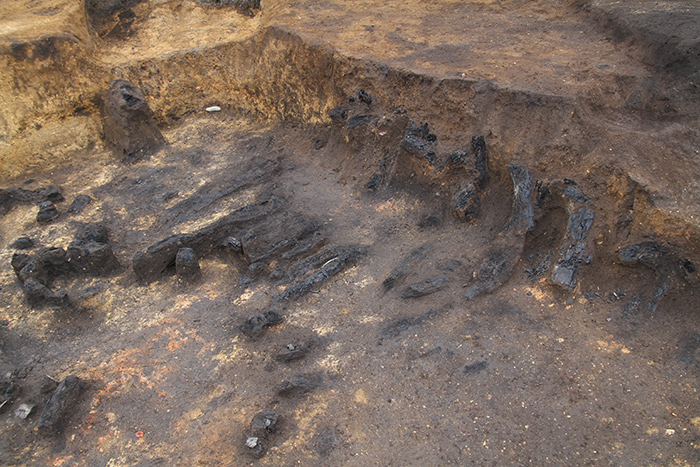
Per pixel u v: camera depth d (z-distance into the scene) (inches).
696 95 386.0
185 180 575.5
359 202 510.3
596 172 381.7
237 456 293.1
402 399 313.7
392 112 521.3
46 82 613.3
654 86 412.5
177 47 702.5
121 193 564.1
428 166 476.7
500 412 298.7
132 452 301.4
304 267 429.4
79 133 637.3
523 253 393.1
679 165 352.8
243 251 443.2
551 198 395.5
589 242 365.1
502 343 337.7
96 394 338.3
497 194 434.9
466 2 657.6
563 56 487.5
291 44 617.9
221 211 516.7
